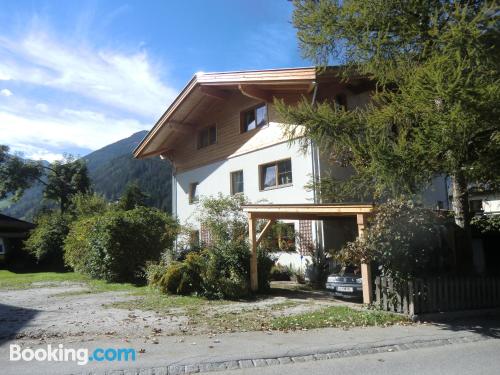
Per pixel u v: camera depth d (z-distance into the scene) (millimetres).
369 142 10539
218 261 13773
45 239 27484
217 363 6406
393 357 6930
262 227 18047
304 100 13414
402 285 10211
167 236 19266
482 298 10984
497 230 17125
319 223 17844
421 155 9750
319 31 12023
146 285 16500
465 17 9180
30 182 45406
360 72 13031
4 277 20641
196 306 11633
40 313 10492
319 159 17969
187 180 26266
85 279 19125
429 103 9344
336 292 13078
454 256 11984
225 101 23453
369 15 10844
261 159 20781
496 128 9648
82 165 48156
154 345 7348
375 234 10617
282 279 18781
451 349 7492
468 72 9156
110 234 18000
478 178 11344
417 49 11047
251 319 9773
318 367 6348
